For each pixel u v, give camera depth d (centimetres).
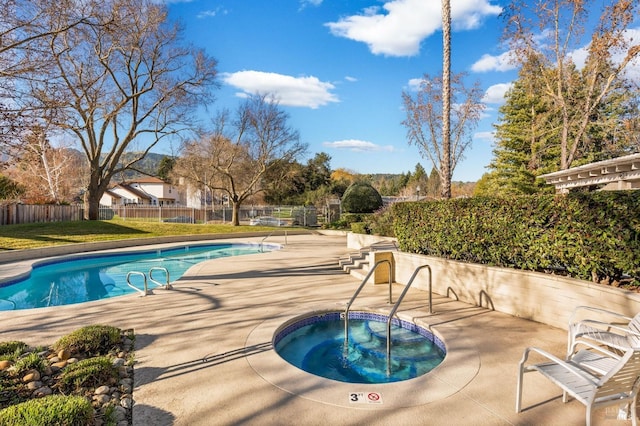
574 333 384
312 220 3412
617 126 1950
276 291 830
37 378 394
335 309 678
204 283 927
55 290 1099
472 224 710
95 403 350
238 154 2962
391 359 522
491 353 461
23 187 2770
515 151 2731
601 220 489
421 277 837
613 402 274
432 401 347
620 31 1559
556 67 1923
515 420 316
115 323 602
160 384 387
